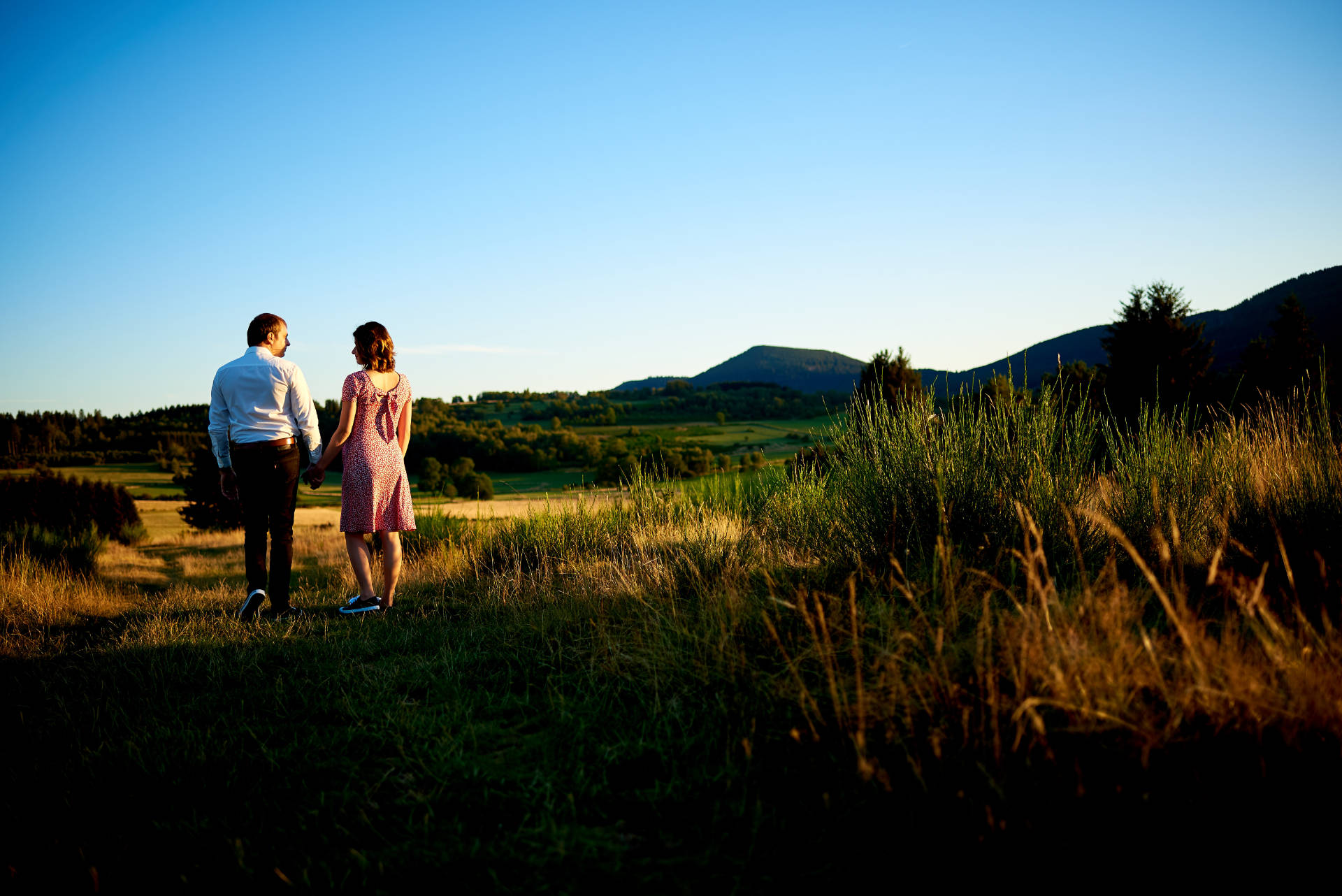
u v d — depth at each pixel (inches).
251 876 63.7
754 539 180.5
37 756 89.7
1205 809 61.7
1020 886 56.9
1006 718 75.1
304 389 171.5
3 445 3580.2
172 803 77.5
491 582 208.7
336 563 411.8
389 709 102.3
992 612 100.2
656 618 124.9
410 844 68.7
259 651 133.6
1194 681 70.2
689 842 68.2
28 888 62.4
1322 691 65.0
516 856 66.5
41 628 173.6
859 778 71.9
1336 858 55.4
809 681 93.7
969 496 136.3
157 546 1058.1
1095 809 63.7
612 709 100.3
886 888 58.7
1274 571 102.8
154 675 119.9
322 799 76.5
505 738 94.6
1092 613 82.1
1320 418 130.5
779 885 60.7
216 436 168.2
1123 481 139.2
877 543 138.0
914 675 83.0
